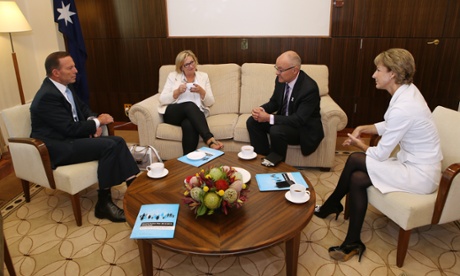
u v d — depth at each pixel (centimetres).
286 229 135
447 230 203
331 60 360
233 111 305
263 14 353
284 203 154
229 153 215
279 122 240
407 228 160
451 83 355
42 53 374
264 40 360
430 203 159
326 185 258
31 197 246
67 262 178
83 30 381
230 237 130
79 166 208
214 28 364
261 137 260
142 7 364
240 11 355
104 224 212
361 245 178
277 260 178
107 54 388
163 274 169
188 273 170
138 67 389
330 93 374
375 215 219
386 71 169
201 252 124
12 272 163
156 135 279
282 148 246
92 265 176
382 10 338
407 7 335
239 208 150
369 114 378
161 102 285
